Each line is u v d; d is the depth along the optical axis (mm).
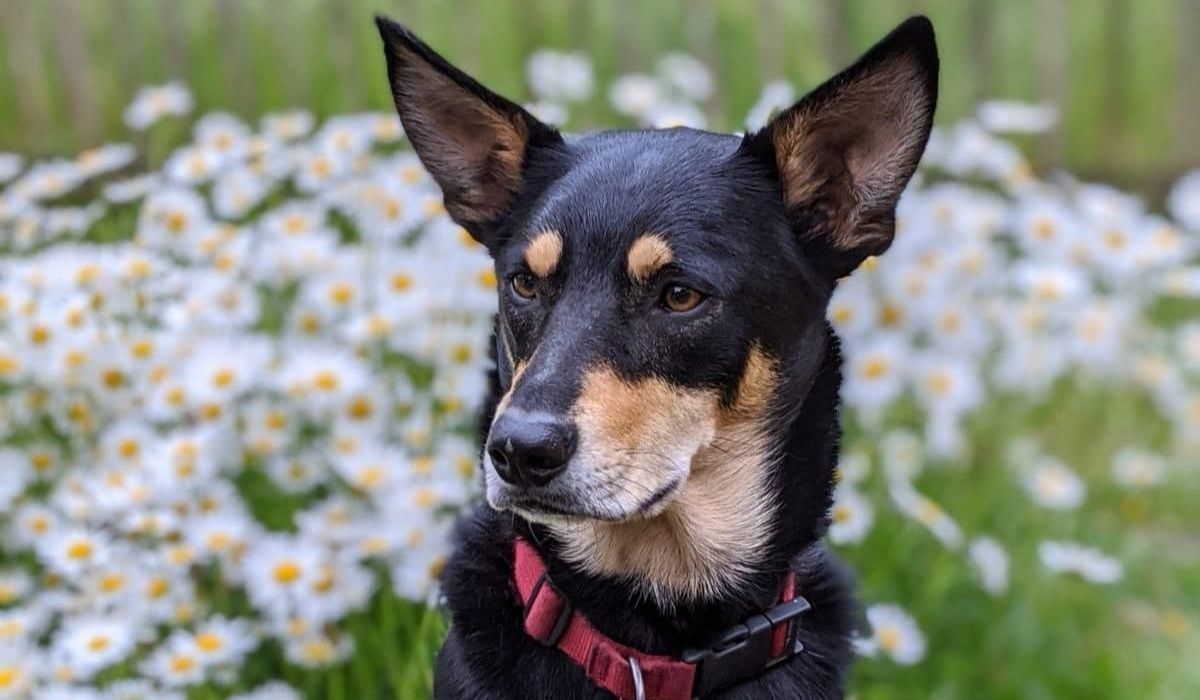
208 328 4504
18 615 3980
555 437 2771
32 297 4512
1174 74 9086
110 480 4195
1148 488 6277
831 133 3178
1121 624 5453
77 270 4512
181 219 4844
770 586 3174
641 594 3094
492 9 8516
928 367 5336
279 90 7848
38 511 4316
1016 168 6117
